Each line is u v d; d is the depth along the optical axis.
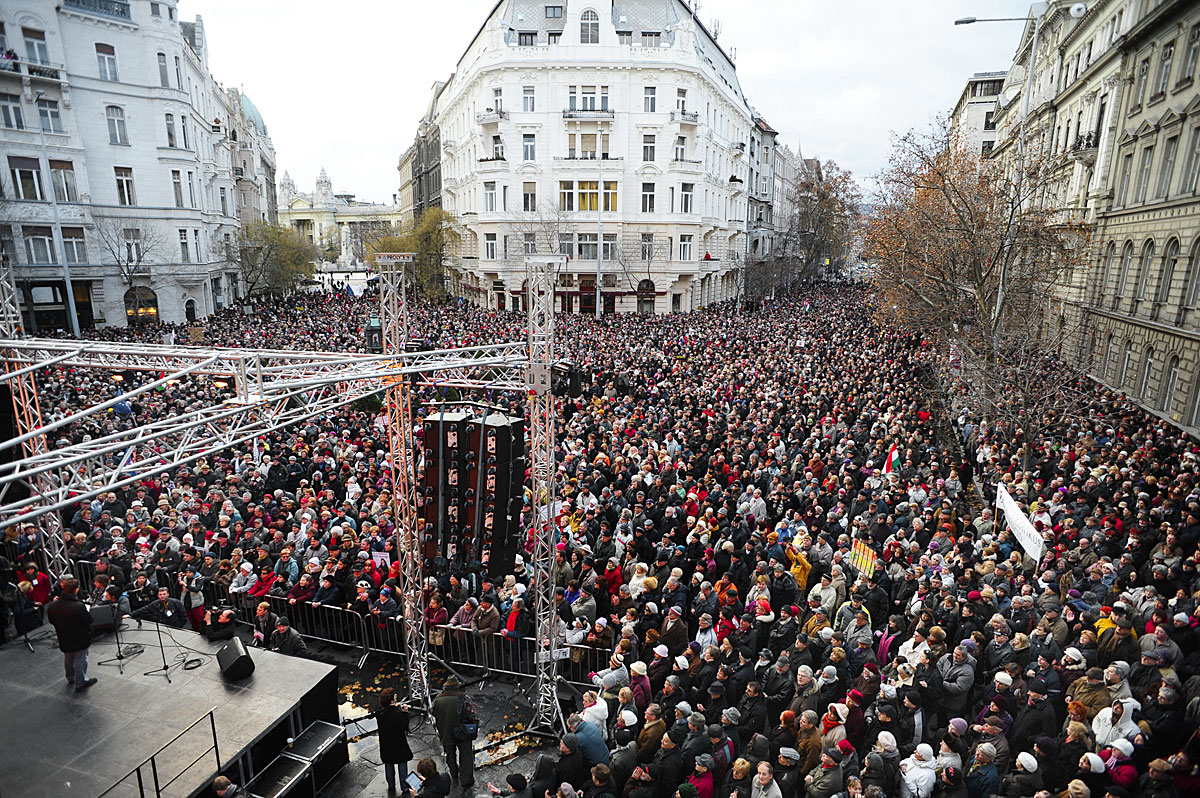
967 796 6.36
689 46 46.25
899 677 7.86
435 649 10.65
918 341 33.09
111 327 37.66
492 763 8.73
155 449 11.72
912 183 24.22
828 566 11.10
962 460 16.45
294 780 7.77
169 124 43.47
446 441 10.31
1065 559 9.99
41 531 11.83
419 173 82.06
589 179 46.34
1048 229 22.23
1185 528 10.76
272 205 93.38
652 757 7.23
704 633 9.17
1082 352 28.00
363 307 45.31
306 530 12.05
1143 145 24.22
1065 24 35.09
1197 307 20.11
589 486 13.74
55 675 8.96
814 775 6.53
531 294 9.26
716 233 55.78
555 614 9.38
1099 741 6.83
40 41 37.19
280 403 8.77
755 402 18.97
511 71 45.69
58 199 38.19
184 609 10.91
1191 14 21.27
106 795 6.86
